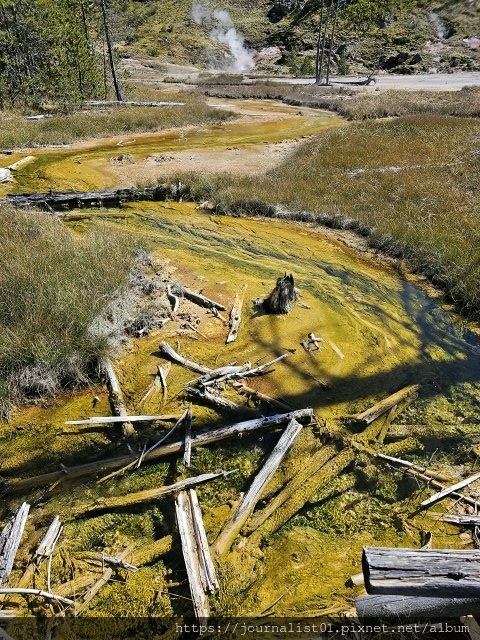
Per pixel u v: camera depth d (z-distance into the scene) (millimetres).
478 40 39219
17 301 5723
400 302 7051
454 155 13555
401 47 41594
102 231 8219
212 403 4898
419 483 4117
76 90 24359
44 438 4559
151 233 9336
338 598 3227
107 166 14406
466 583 2652
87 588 3318
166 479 4156
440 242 8266
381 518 3857
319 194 11195
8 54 24734
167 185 11539
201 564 3389
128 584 3346
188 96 29328
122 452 4418
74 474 4148
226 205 10570
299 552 3570
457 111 20766
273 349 5742
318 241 9117
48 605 3195
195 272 7578
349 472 4262
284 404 4922
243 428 4488
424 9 43844
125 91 29312
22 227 7781
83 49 25719
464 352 5945
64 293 5812
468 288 7035
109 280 6359
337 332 6137
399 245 8523
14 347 5148
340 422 4754
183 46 53375
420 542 3627
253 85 35438
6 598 3217
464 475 4227
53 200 10750
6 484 4090
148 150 16500
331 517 3871
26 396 5023
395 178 11766
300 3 54344
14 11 24094
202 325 6164
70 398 5035
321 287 7316
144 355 5602
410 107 22438
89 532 3711
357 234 9383
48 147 16953
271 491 4055
